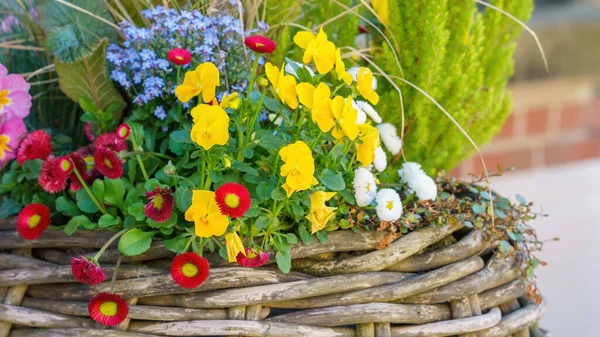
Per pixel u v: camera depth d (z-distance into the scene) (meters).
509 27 1.53
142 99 1.29
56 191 1.24
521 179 3.05
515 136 3.45
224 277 1.19
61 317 1.20
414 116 1.44
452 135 1.47
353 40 1.45
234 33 1.32
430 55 1.40
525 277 1.29
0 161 1.29
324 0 1.46
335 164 1.24
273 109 1.22
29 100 1.31
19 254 1.24
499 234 1.27
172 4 1.41
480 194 1.31
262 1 1.43
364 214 1.24
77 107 1.45
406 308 1.22
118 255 1.21
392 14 1.43
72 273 1.19
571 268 2.34
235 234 1.16
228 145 1.21
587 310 2.10
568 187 2.95
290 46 1.45
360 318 1.21
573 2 3.50
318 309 1.21
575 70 3.09
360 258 1.22
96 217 1.28
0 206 1.30
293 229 1.24
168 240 1.18
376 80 1.40
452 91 1.45
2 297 1.22
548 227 2.56
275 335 1.19
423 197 1.28
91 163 1.28
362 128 1.22
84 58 1.33
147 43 1.31
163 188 1.18
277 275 1.21
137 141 1.27
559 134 3.55
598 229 2.56
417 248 1.24
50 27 1.37
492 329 1.25
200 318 1.19
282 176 1.18
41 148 1.28
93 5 1.38
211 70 1.17
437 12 1.39
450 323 1.23
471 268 1.25
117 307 1.16
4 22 1.48
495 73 1.51
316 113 1.17
